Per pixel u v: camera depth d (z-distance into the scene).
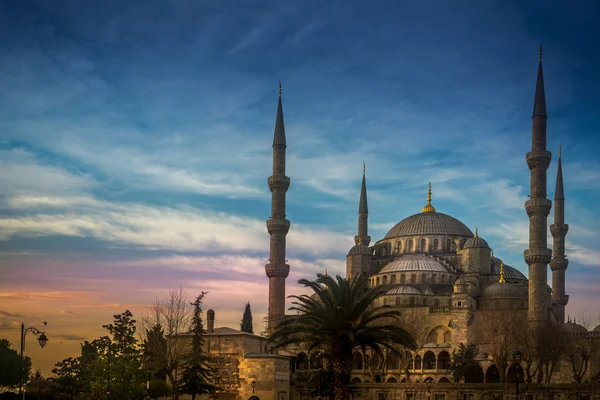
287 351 143.75
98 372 94.81
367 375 147.88
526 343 123.81
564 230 174.50
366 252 191.88
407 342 67.81
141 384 92.88
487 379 143.25
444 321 152.75
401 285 166.62
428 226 196.12
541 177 145.38
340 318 64.31
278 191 157.12
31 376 129.50
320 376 100.62
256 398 107.75
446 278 172.75
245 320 190.62
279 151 159.00
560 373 137.25
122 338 103.00
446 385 111.44
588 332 140.88
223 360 109.25
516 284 170.88
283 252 154.50
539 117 147.38
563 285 172.38
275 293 151.50
